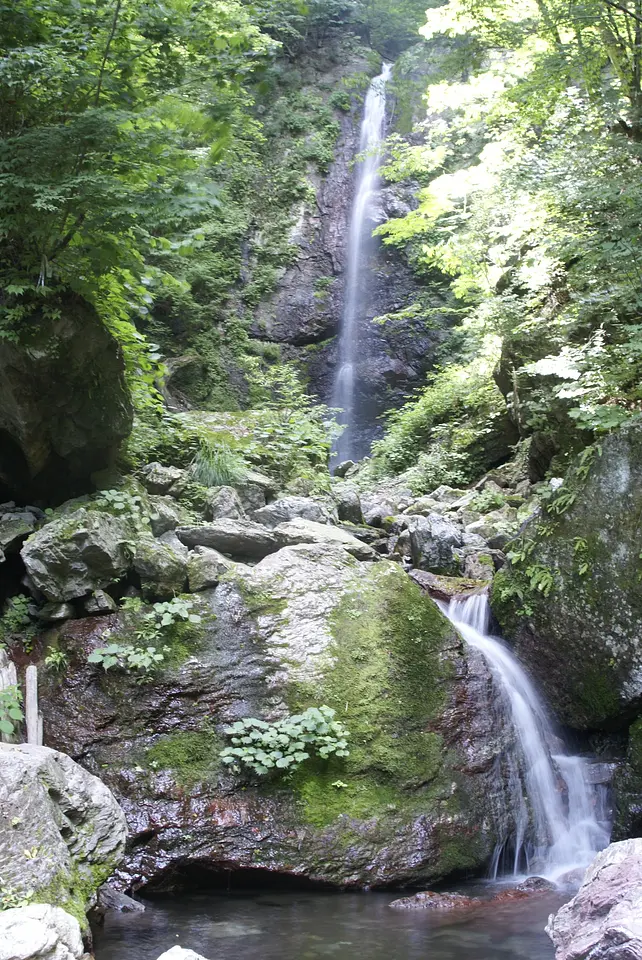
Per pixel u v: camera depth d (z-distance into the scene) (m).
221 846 5.89
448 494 12.69
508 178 11.66
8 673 6.13
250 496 9.23
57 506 7.99
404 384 19.98
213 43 7.33
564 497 7.42
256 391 18.53
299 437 10.85
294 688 6.63
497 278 14.12
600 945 3.70
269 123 22.50
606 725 7.06
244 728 6.38
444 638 7.22
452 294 20.12
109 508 7.56
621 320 9.45
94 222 6.89
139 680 6.53
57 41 7.12
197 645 6.78
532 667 7.46
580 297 9.32
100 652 6.55
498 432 14.21
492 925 5.20
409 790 6.36
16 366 7.06
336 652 6.89
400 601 7.36
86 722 6.32
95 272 7.39
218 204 6.90
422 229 15.48
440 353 19.69
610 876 4.17
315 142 22.22
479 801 6.45
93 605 6.88
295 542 7.89
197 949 4.77
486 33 12.11
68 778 5.02
